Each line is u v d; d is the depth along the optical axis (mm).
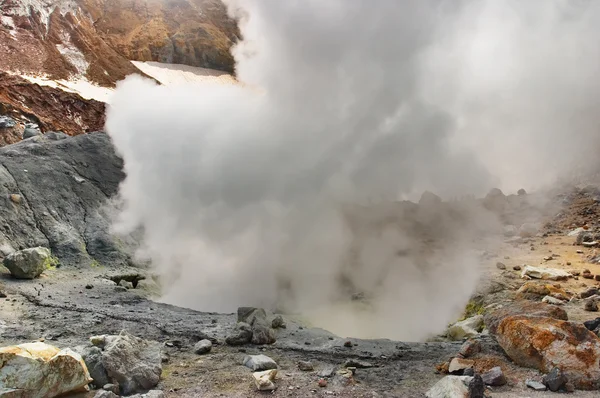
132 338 6125
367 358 6852
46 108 40781
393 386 5766
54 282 11180
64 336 7398
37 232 13594
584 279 11078
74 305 9258
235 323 8430
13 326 7738
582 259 12805
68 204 15102
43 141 17891
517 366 5996
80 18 67000
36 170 15523
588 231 15211
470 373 5734
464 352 6477
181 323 8375
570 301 9445
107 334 7543
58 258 13211
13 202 13805
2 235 12664
